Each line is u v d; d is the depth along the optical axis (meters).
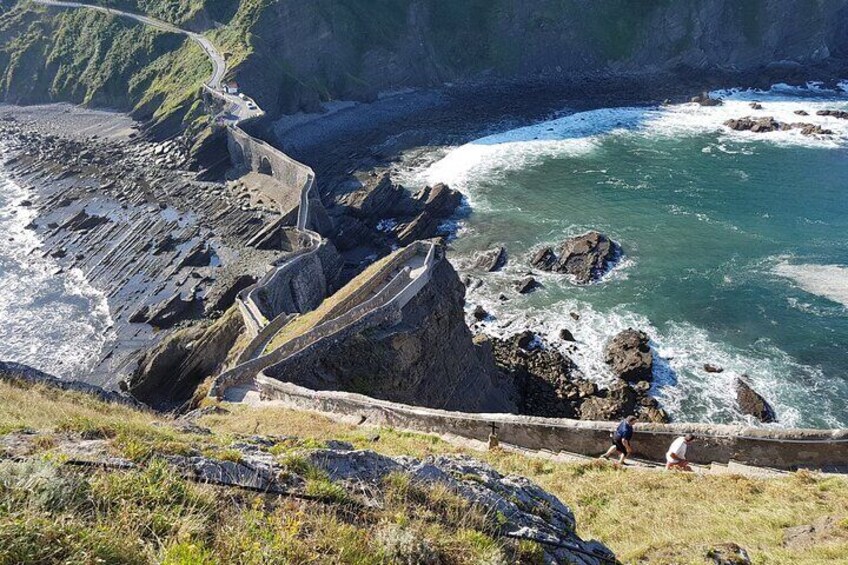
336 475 8.20
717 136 91.50
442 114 111.81
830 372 42.84
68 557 5.34
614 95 118.38
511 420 18.78
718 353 45.69
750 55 134.88
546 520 8.91
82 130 110.25
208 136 89.44
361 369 31.81
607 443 17.28
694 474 14.87
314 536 6.58
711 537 11.02
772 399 40.88
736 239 61.78
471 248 64.81
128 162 93.12
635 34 137.00
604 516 13.23
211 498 6.84
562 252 60.72
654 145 89.81
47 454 6.97
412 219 70.50
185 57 117.25
